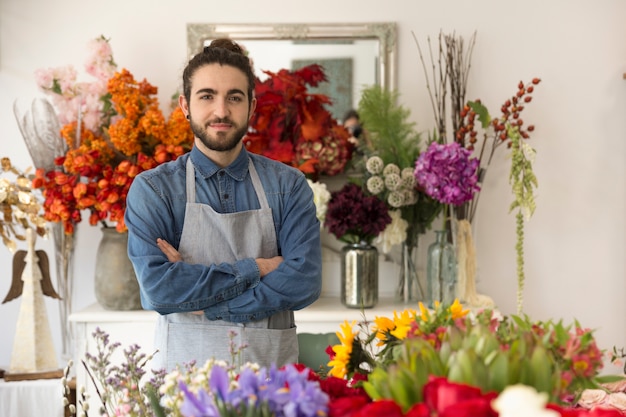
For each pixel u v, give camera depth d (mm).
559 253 3738
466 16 3670
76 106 3291
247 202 2367
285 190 2404
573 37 3695
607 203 3732
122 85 3184
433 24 3664
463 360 924
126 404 1301
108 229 3264
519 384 940
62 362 3637
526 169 3125
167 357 2279
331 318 3213
